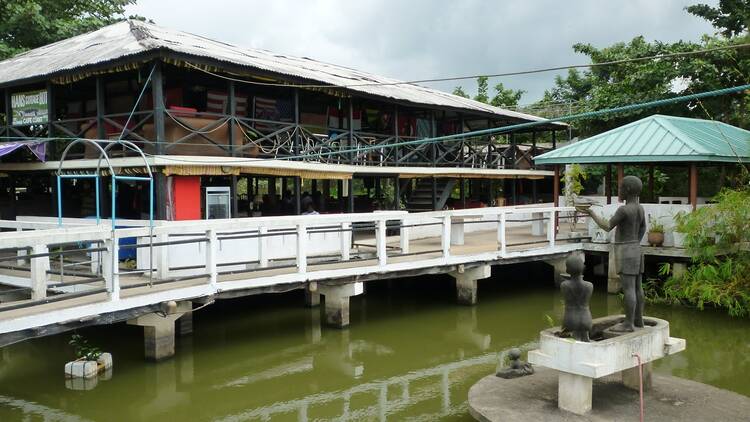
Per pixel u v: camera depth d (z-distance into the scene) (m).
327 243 13.69
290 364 10.26
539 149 26.83
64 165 14.17
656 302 14.30
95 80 14.67
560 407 6.83
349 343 11.39
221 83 15.20
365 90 15.90
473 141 24.88
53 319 7.75
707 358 10.48
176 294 9.15
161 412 8.29
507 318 13.30
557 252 15.47
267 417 8.16
